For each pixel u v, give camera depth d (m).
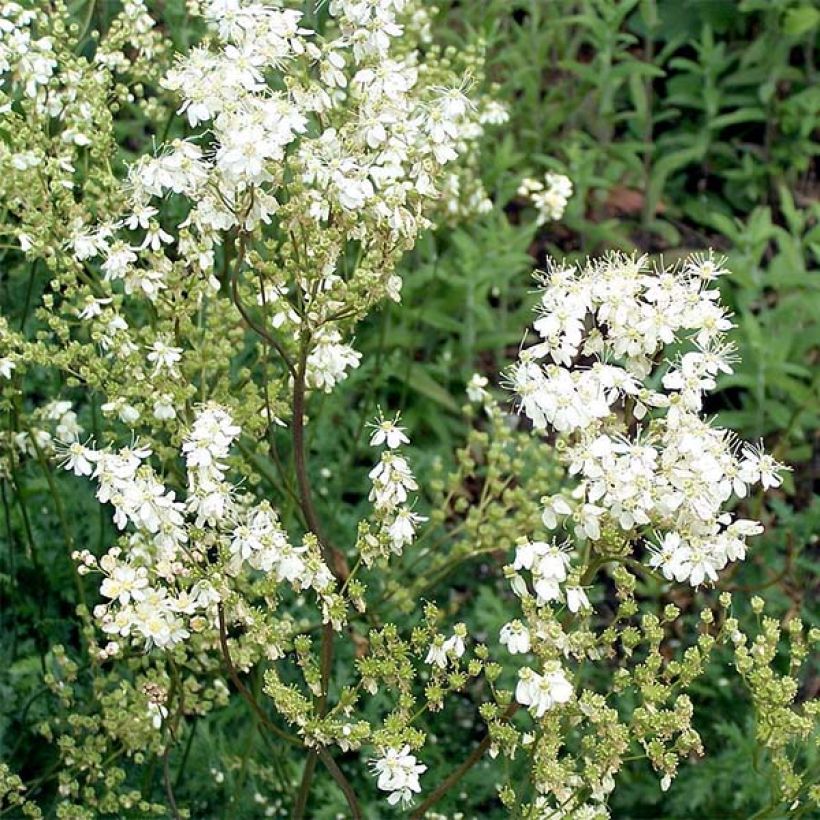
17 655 0.71
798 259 0.97
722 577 0.79
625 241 1.07
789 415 0.92
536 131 1.13
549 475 0.66
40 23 0.64
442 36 1.07
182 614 0.51
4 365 0.57
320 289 0.53
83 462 0.50
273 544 0.48
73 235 0.57
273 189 0.51
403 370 0.92
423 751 0.74
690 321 0.47
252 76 0.49
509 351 1.05
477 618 0.78
